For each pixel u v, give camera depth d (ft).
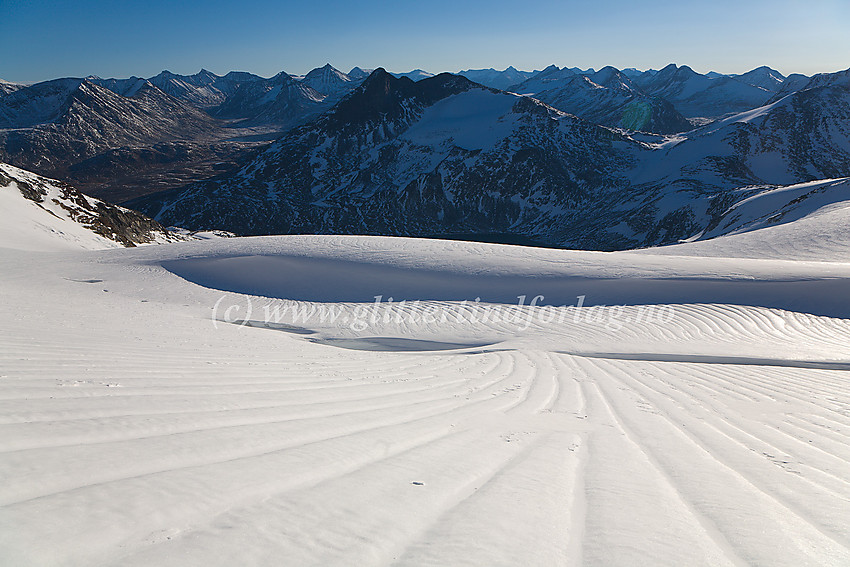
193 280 79.82
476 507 6.97
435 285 73.51
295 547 5.14
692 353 42.01
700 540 6.33
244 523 5.65
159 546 4.86
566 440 12.87
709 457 11.85
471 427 13.74
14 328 23.63
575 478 9.11
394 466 8.84
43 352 18.11
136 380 15.15
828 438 14.73
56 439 8.18
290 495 6.77
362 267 81.35
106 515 5.46
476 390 21.81
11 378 12.90
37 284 71.20
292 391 16.76
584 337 49.52
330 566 4.74
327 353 34.27
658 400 21.27
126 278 79.71
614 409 18.85
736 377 29.22
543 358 36.35
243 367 21.49
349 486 7.41
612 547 5.86
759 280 65.05
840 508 8.09
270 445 9.44
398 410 15.40
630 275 71.92
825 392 24.39
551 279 73.05
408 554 5.24
